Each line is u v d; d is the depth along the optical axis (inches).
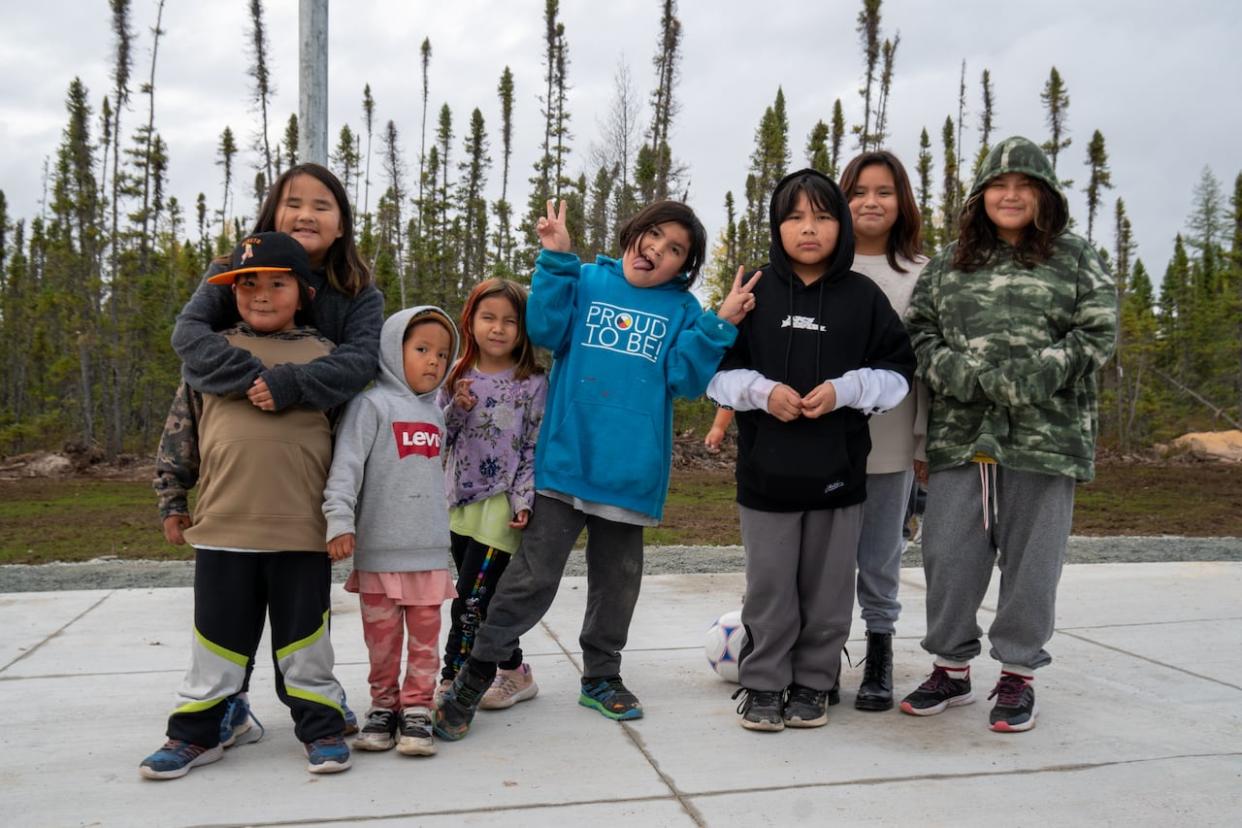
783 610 121.9
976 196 126.1
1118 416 1199.6
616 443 121.6
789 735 119.3
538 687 139.9
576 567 258.4
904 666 155.3
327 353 108.3
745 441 125.5
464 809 94.5
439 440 116.5
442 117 1660.9
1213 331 1453.0
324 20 224.8
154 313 1009.5
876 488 133.0
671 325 126.9
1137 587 223.8
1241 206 1403.8
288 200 113.0
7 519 422.9
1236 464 902.4
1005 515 122.7
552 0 1277.1
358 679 143.6
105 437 1011.9
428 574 113.3
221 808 94.1
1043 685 143.7
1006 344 120.9
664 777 104.0
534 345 133.5
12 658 154.2
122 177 1058.7
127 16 1043.3
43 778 102.2
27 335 1295.5
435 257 1352.1
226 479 101.7
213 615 102.5
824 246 122.0
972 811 95.6
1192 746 115.6
